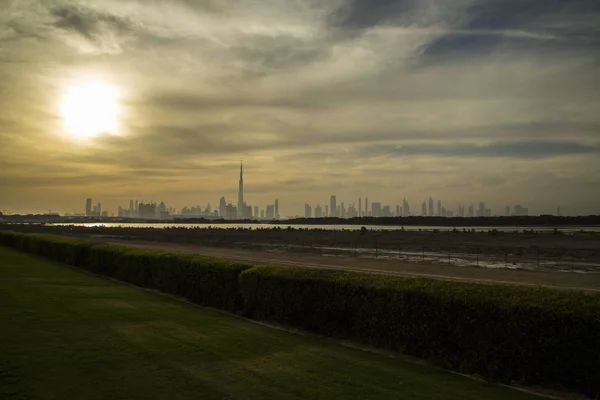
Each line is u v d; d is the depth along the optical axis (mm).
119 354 8648
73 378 7270
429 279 11125
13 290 14867
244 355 9219
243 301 14344
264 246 68625
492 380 8445
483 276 30859
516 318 8398
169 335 10406
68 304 13125
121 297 15555
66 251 27547
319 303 11828
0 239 45062
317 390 7398
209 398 6852
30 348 8531
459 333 9117
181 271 16984
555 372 8008
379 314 10523
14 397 6391
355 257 47844
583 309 7898
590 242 77250
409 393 7516
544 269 36406
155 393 6914
